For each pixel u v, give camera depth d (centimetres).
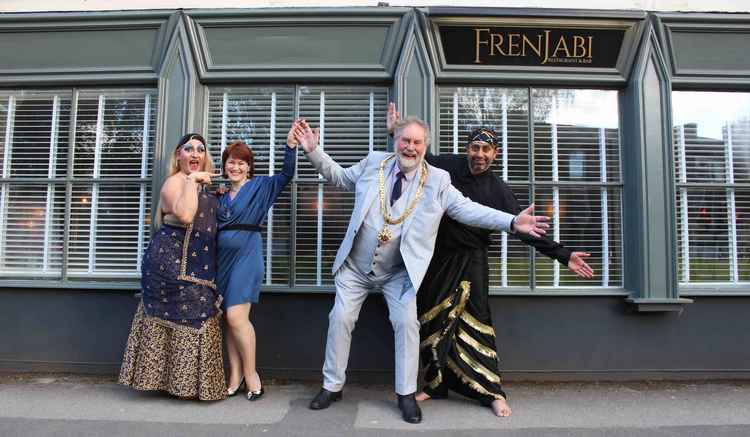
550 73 388
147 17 386
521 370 378
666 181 380
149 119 404
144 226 402
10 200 410
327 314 382
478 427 284
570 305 381
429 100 379
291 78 389
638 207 379
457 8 369
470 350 306
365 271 299
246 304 317
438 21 375
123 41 393
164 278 303
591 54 384
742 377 382
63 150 408
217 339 317
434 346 301
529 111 395
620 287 390
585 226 395
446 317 302
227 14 382
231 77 389
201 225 309
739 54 390
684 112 400
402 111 378
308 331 382
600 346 380
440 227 310
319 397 311
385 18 380
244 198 319
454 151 394
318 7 382
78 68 396
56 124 409
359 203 300
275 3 409
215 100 402
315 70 388
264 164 399
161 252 304
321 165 318
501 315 381
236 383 334
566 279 392
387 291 303
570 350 380
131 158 404
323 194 397
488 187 313
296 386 362
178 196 295
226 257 317
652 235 376
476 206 284
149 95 404
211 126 402
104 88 405
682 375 380
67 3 409
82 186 406
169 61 386
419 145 287
